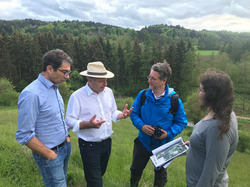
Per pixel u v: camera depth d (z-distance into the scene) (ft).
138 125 9.50
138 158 10.03
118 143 28.37
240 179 25.30
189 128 76.07
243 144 55.16
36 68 153.89
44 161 6.73
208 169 4.91
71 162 13.03
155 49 174.40
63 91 93.56
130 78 181.98
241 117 122.93
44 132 6.66
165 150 8.44
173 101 9.20
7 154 10.97
